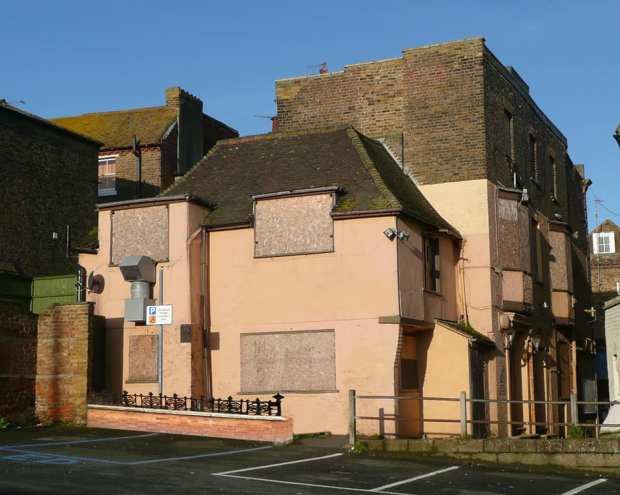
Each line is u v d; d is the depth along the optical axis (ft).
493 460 54.65
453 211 83.25
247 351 73.87
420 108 86.33
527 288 86.53
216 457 53.06
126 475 44.29
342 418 69.62
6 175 91.25
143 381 74.28
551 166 110.11
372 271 70.54
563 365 102.63
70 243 99.35
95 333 74.49
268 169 82.43
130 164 118.11
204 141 130.11
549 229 100.32
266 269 74.33
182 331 73.31
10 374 67.97
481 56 84.23
